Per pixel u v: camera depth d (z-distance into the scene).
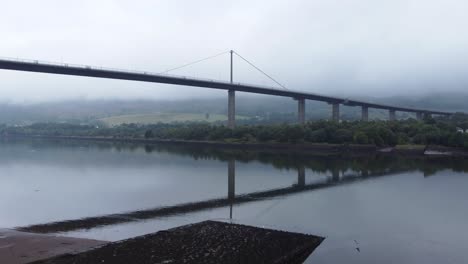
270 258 33.84
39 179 80.94
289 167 102.38
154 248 35.38
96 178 82.62
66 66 129.12
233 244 36.88
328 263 34.00
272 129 171.38
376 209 53.84
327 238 40.78
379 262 34.16
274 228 44.81
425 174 89.56
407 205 56.47
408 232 42.84
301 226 45.31
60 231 43.81
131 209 54.62
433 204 57.03
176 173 90.69
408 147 143.88
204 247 35.84
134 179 81.56
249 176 86.56
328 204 57.53
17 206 56.22
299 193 66.50
